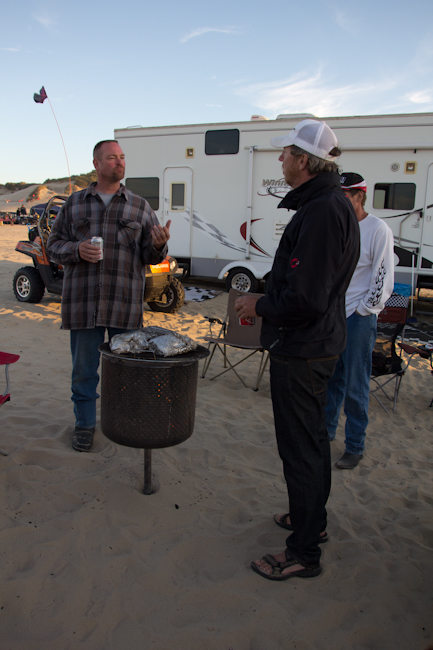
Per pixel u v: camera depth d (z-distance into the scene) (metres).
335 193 1.77
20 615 1.69
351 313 2.86
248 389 4.27
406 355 5.70
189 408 2.21
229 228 8.58
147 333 2.29
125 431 2.14
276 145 1.89
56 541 2.04
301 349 1.78
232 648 1.62
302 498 1.88
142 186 9.06
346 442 3.08
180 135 8.62
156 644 1.61
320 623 1.75
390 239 2.76
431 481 2.86
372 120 7.47
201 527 2.27
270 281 1.92
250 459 3.03
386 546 2.22
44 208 7.80
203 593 1.84
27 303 7.56
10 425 3.15
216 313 7.57
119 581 1.88
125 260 2.82
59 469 2.65
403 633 1.73
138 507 2.35
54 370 4.31
